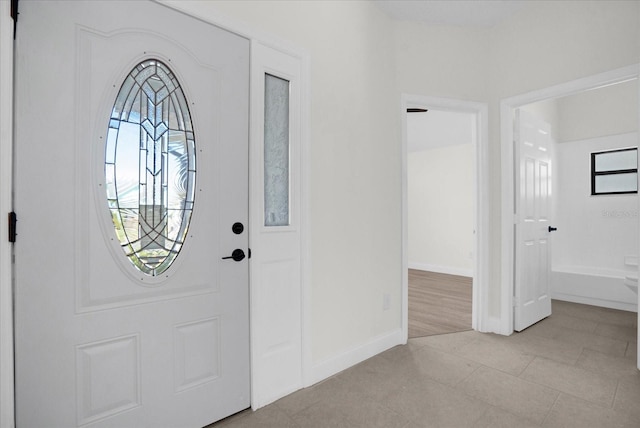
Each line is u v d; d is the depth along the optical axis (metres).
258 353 1.75
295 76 1.92
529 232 3.00
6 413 1.09
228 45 1.63
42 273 1.16
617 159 3.97
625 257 3.85
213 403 1.60
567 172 4.33
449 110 2.86
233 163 1.66
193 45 1.51
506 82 2.80
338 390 1.92
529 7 2.63
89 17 1.24
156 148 1.42
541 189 3.22
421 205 6.24
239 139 1.68
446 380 2.03
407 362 2.28
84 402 1.25
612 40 2.24
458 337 2.76
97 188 1.27
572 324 3.04
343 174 2.21
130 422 1.35
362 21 2.34
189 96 1.50
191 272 1.52
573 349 2.48
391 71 2.56
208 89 1.56
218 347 1.61
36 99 1.14
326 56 2.09
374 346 2.40
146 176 1.40
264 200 1.82
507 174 2.80
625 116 3.88
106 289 1.29
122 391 1.33
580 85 2.38
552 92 2.52
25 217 1.13
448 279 5.28
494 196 2.89
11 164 1.10
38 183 1.15
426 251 6.16
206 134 1.56
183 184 1.50
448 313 3.46
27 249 1.13
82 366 1.24
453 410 1.71
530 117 3.05
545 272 3.24
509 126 2.80
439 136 5.20
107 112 1.29
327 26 2.10
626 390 1.89
